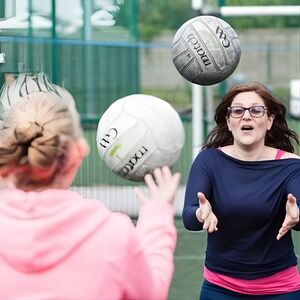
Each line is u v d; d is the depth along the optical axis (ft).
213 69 27.96
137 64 50.80
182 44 28.17
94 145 46.29
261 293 19.83
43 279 10.70
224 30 28.32
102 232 10.84
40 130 10.81
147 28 124.16
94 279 10.68
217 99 60.03
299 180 19.66
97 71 49.65
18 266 10.70
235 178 19.83
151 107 14.34
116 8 51.06
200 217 17.70
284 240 19.80
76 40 48.26
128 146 14.10
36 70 45.47
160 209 11.39
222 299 20.03
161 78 95.50
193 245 40.40
